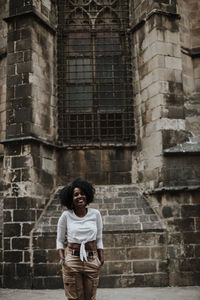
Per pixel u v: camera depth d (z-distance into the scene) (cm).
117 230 884
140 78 1073
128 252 875
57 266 874
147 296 750
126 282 859
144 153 1029
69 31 1138
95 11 1154
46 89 1059
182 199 910
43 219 943
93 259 437
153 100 1001
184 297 732
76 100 1102
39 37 1052
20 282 875
